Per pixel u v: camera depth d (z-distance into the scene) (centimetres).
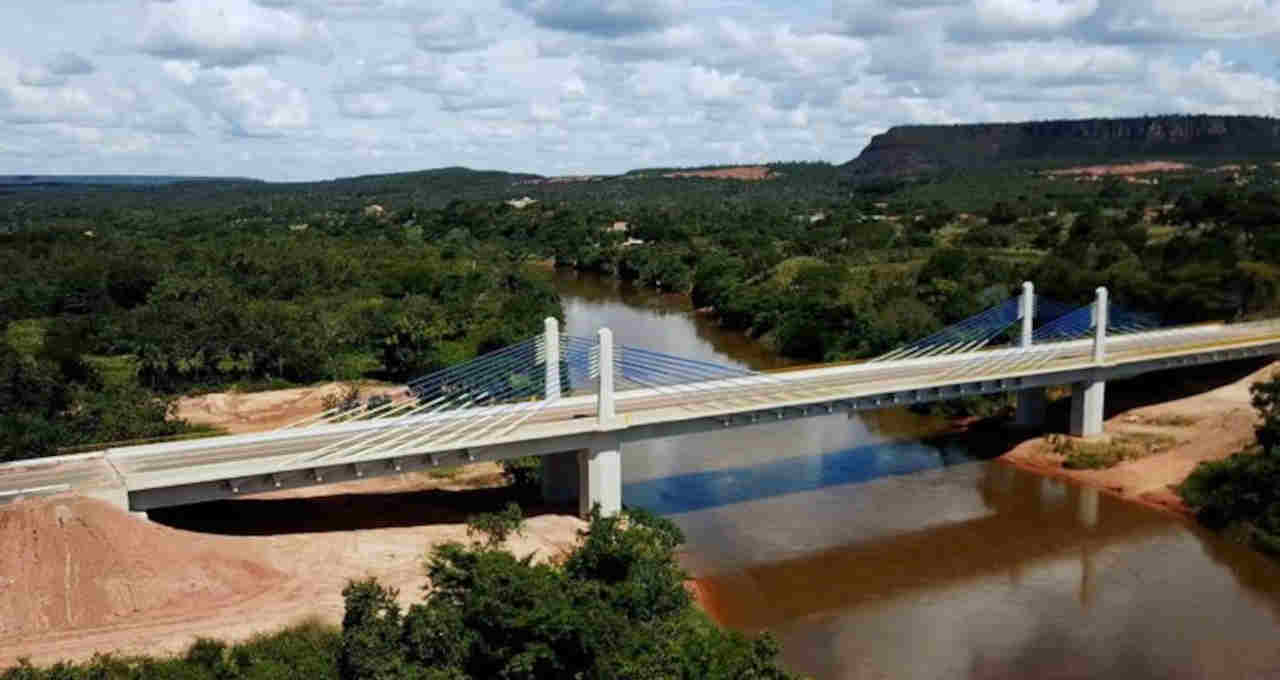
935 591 5344
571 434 5862
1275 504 5997
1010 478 7331
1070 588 5381
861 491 6994
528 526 5784
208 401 8844
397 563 5059
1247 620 4956
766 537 6100
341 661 3531
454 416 6041
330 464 5334
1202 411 8200
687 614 4297
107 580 4362
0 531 4403
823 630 4878
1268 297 10369
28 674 3491
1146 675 4406
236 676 3638
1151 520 6438
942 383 7181
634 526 4616
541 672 3419
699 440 8238
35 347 10150
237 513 5750
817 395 6725
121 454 5566
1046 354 8262
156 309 11175
